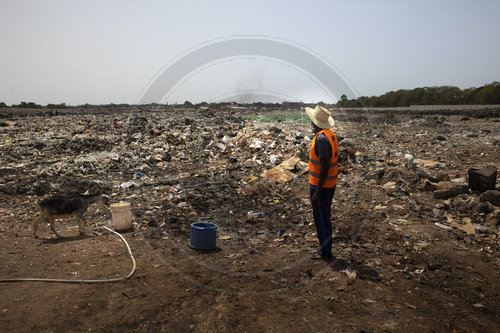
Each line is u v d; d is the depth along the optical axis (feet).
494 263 13.46
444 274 12.59
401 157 35.35
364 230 16.72
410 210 19.29
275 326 9.27
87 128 55.31
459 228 16.79
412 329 9.23
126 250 14.96
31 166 33.12
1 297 10.43
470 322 9.66
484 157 34.73
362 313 10.05
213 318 9.55
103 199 18.08
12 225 18.90
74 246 15.46
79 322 9.14
